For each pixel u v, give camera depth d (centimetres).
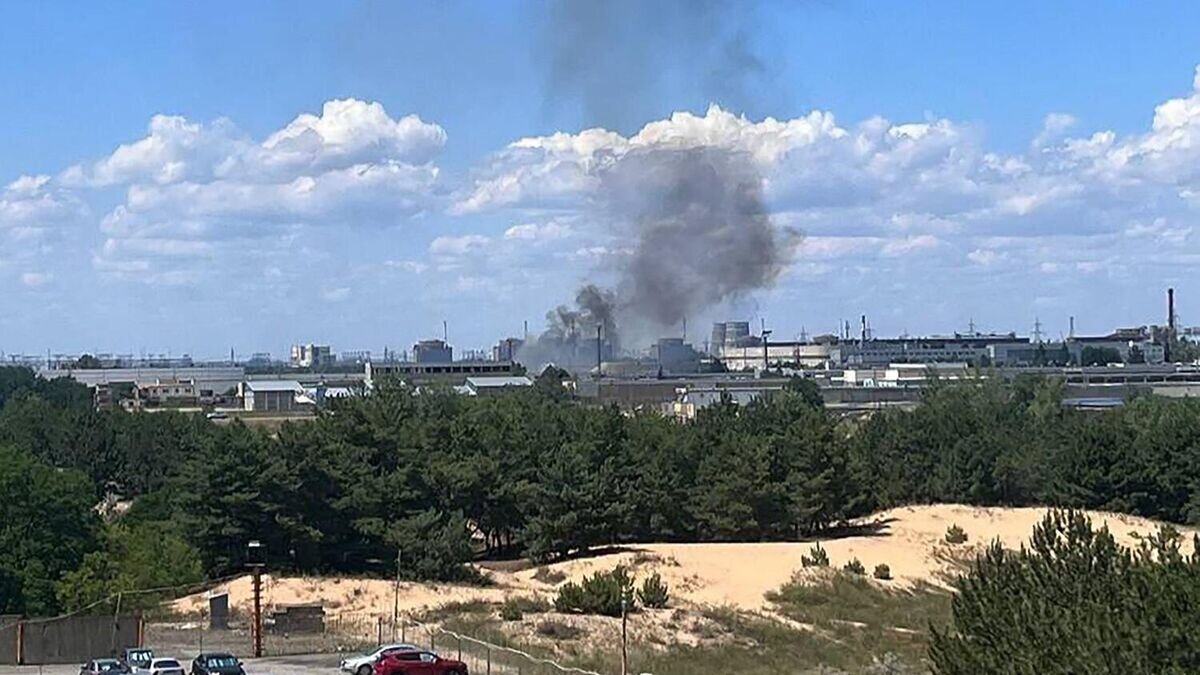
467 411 12738
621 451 11825
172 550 9581
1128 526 12344
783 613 9025
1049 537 3859
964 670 3597
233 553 9975
